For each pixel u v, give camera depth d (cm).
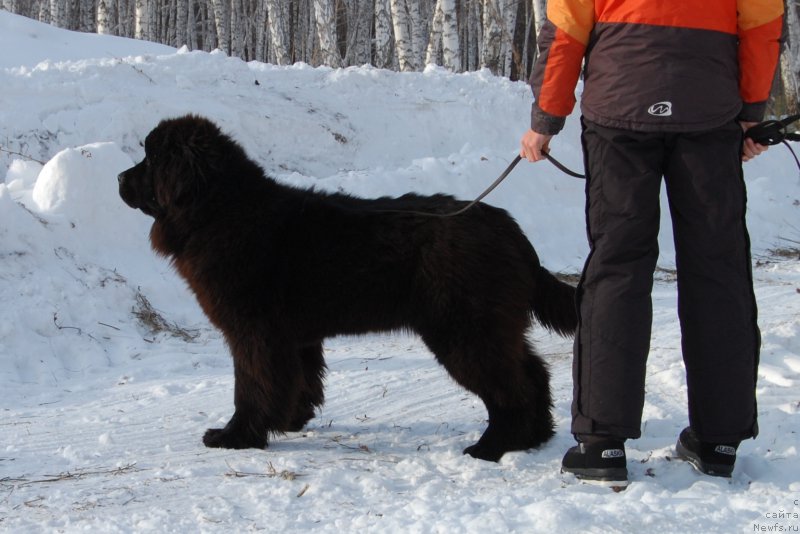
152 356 618
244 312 395
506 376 371
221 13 2730
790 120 318
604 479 317
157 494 323
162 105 1039
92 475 356
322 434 425
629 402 314
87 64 1073
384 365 577
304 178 912
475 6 2647
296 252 393
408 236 380
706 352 319
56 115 968
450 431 423
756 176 1356
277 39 1958
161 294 713
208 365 604
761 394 453
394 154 1210
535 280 388
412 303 381
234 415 409
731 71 310
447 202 391
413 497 309
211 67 1170
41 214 712
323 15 1670
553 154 1172
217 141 407
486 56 1728
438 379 528
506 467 355
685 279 321
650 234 316
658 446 377
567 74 322
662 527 254
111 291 675
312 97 1227
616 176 314
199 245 401
